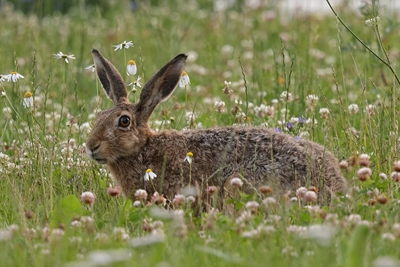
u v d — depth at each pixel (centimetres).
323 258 784
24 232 900
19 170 1191
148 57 1986
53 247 851
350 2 2205
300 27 2256
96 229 955
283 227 888
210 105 1589
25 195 1089
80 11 2539
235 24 2494
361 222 892
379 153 1173
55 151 1270
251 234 857
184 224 913
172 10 2780
